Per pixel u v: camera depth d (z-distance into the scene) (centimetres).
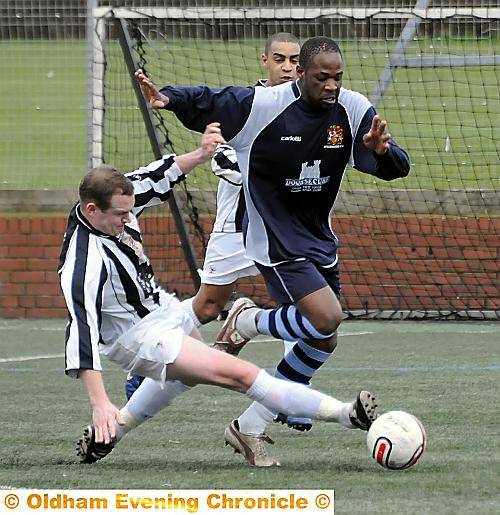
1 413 2073
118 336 1577
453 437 1820
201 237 3441
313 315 1688
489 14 3316
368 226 3475
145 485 1504
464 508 1358
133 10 3200
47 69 5378
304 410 1567
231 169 2198
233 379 1568
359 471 1580
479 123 4919
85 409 2114
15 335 3150
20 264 3488
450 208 3550
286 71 2159
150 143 3462
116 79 3688
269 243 1741
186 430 1917
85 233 1545
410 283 3456
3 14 4184
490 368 2553
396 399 2183
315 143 1717
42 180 4472
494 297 3431
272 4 4078
